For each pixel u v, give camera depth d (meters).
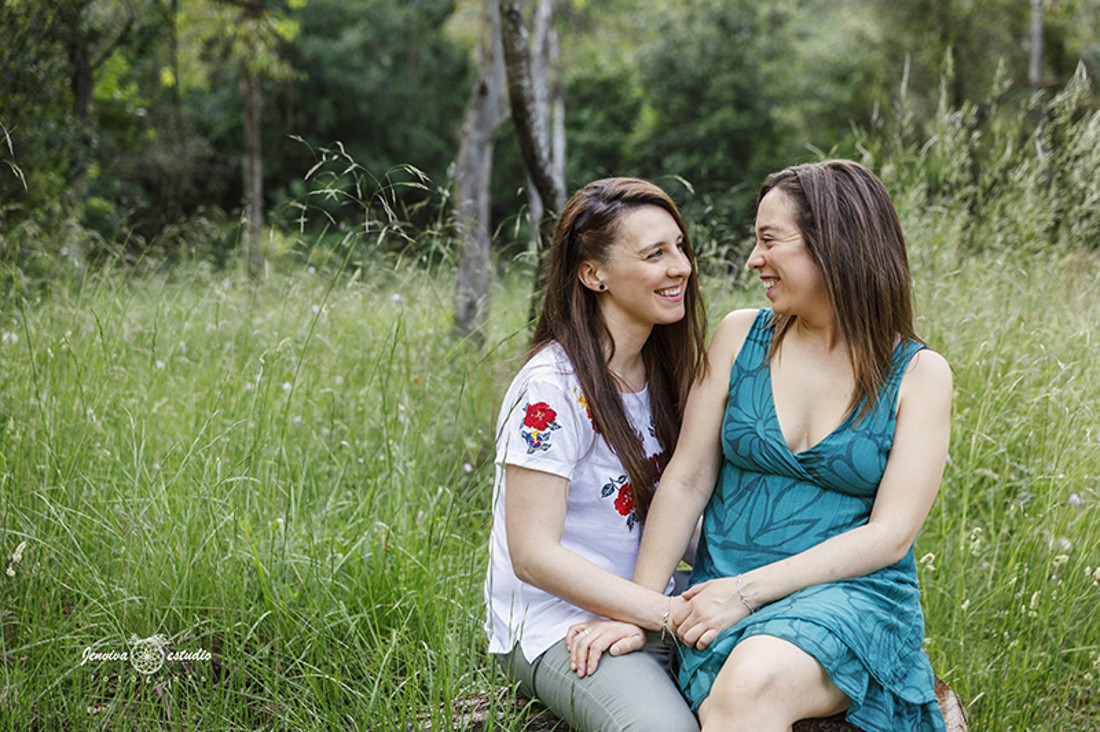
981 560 3.05
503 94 7.03
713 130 21.31
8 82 6.41
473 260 4.71
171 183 15.34
